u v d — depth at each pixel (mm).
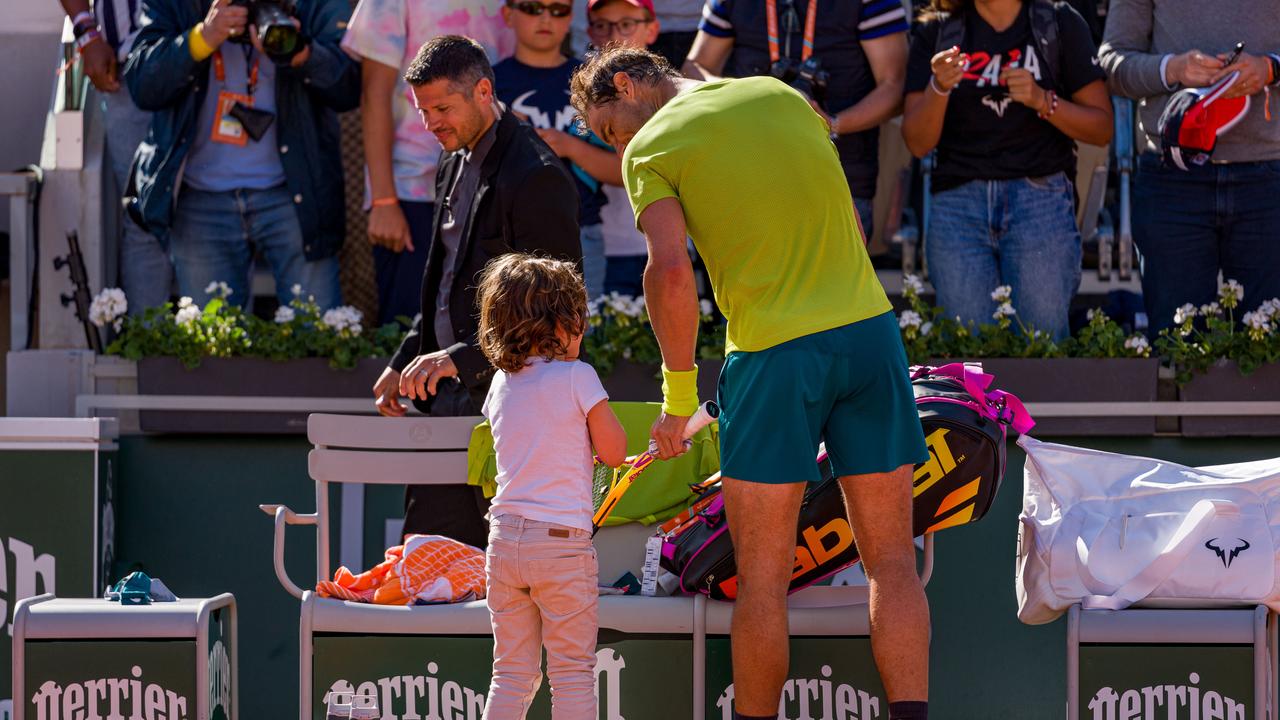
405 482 9633
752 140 7562
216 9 12453
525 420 8133
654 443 8016
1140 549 8398
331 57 12805
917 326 12359
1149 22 12766
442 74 9336
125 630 8633
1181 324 12312
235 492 12492
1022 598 8727
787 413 7438
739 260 7586
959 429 8352
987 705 12055
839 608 8523
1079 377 12180
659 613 8523
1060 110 12195
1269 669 8008
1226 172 12305
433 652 8625
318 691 8633
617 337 12172
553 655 8039
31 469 11523
